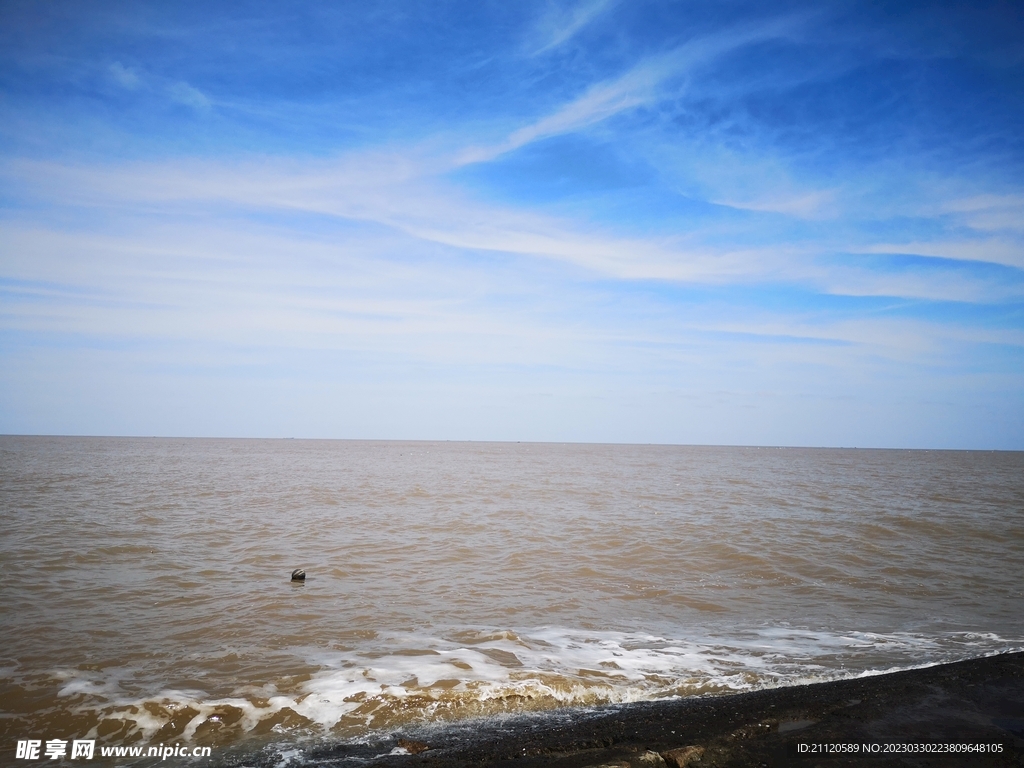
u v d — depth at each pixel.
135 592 14.05
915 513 29.47
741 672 10.03
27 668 9.56
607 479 55.88
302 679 9.37
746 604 14.23
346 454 122.06
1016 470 89.62
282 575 15.95
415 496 35.69
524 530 23.61
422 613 13.01
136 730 7.72
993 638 11.89
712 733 6.96
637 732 7.18
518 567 17.45
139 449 118.31
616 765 6.10
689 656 10.82
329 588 14.75
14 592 13.70
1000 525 25.25
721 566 17.84
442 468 72.00
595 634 11.97
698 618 13.19
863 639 11.85
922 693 8.05
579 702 8.84
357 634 11.57
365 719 8.09
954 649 11.23
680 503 33.94
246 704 8.47
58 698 8.54
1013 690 8.10
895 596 14.97
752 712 7.62
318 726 7.89
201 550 18.70
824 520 26.72
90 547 18.42
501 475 59.75
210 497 32.69
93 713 8.12
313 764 6.80
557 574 16.70
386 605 13.49
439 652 10.70
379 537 21.66
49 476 44.09
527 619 12.81
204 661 10.06
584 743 6.89
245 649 10.65
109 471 51.12
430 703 8.59
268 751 7.20
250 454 107.25
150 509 27.17
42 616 12.11
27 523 22.39
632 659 10.62
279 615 12.61
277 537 21.17
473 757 6.69
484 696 8.84
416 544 20.50
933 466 100.44
